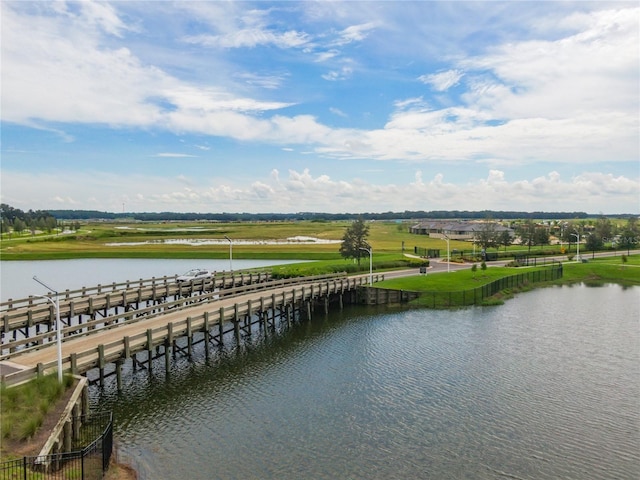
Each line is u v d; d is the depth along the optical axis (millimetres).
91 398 29766
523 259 102688
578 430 25812
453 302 61406
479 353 39594
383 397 30250
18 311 40312
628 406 28906
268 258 113812
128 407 28516
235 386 32156
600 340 43625
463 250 117750
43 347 29750
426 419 27109
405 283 67062
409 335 45781
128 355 30844
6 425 19766
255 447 23859
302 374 34594
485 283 68438
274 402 29438
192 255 116500
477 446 24094
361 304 62469
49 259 115812
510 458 22984
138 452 23219
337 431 25625
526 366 36250
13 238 158875
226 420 26891
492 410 28312
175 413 27781
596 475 21562
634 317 53562
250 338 45219
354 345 42344
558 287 76812
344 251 79438
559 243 147375
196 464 22219
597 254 118688
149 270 96562
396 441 24562
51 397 22688
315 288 54875
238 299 49125
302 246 133125
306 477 21266
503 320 52094
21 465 17688
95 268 99938
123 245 140750
